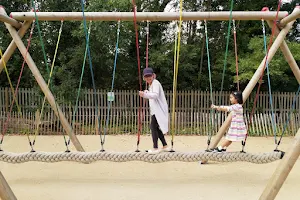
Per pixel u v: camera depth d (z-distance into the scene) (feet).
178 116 29.84
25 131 27.89
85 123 29.66
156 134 14.32
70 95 29.45
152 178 14.38
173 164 16.88
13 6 33.94
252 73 29.27
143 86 36.73
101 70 35.83
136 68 36.14
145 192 12.44
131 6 29.01
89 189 12.78
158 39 35.55
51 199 11.63
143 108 30.04
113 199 11.66
